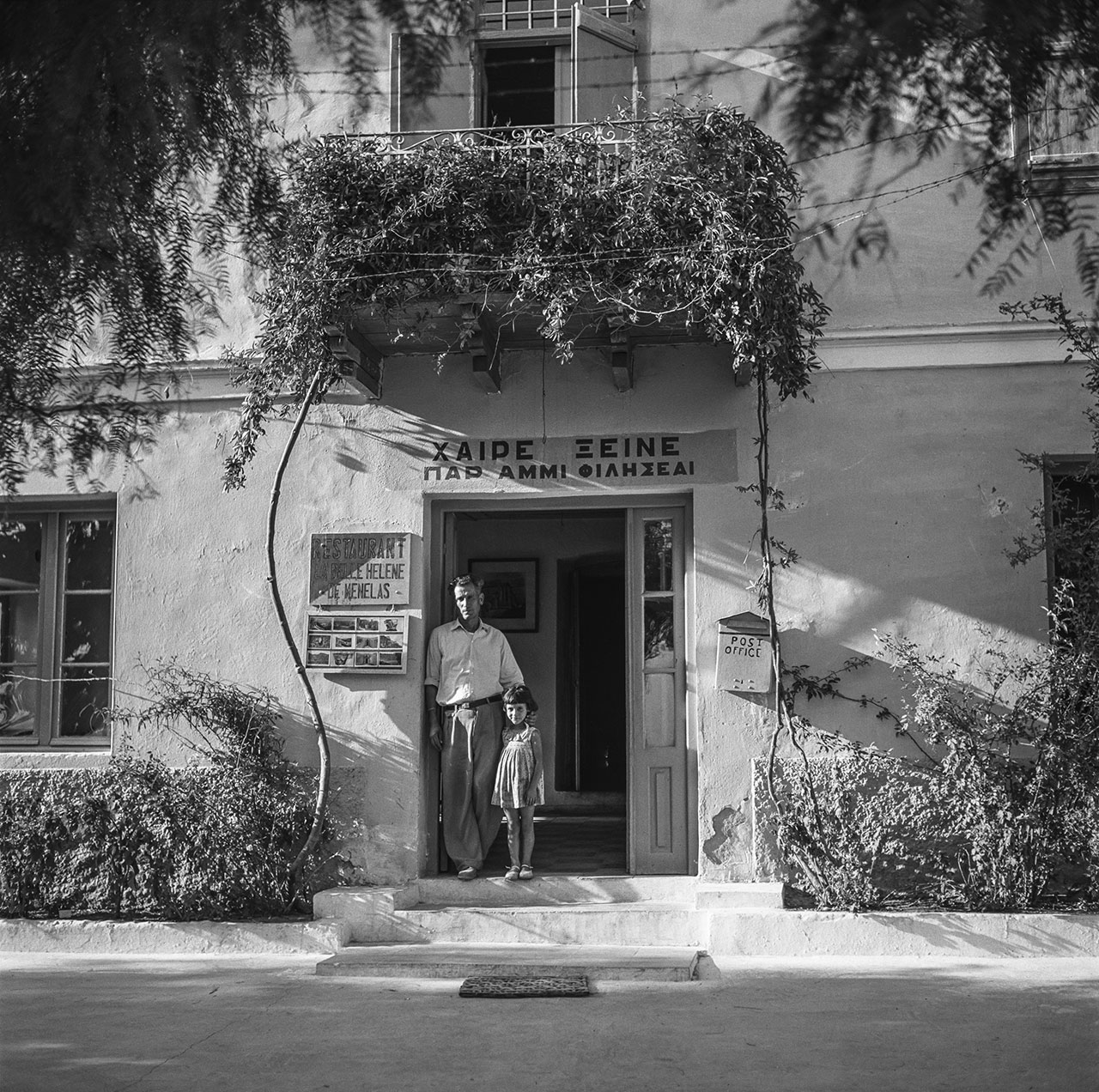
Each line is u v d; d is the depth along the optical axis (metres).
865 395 8.98
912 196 9.00
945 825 8.42
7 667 9.91
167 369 5.38
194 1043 6.22
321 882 9.03
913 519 8.86
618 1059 5.89
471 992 7.17
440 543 9.49
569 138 8.16
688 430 9.09
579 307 8.31
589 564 13.89
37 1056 6.01
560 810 13.55
